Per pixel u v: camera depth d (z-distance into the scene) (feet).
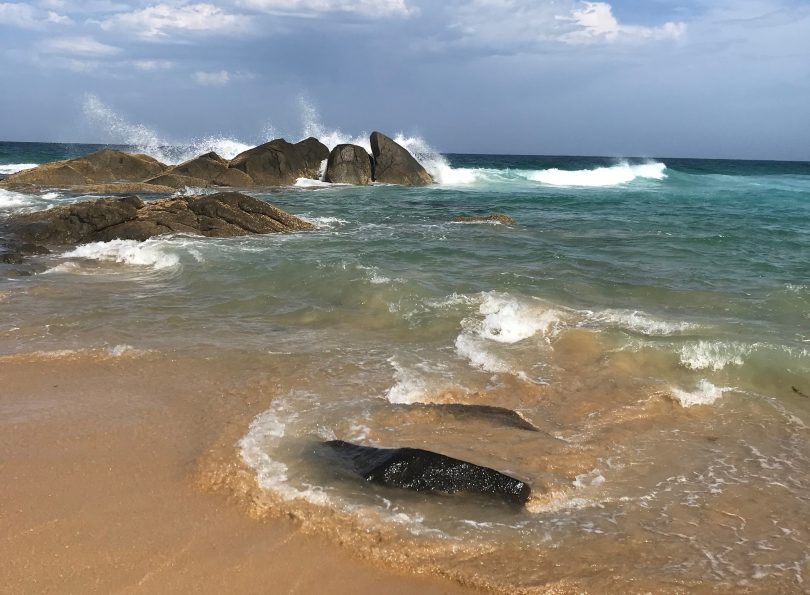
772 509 14.87
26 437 17.34
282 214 56.39
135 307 30.42
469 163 256.52
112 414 18.90
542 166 234.99
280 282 34.73
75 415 18.79
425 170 120.06
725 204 85.56
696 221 65.67
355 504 14.26
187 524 13.56
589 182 128.77
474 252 44.65
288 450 16.70
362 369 22.81
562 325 26.89
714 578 12.37
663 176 137.59
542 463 16.52
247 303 31.12
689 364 23.18
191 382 21.45
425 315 28.76
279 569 12.34
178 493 14.73
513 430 18.25
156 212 52.34
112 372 22.24
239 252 42.88
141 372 22.29
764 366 22.77
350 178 113.29
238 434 17.66
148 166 101.24
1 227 50.96
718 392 21.25
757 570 12.66
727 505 14.96
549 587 12.05
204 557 12.57
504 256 43.50
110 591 11.58
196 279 35.83
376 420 18.62
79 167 95.35
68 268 39.68
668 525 14.06
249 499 14.47
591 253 45.52
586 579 12.25
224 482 15.16
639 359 23.66
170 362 23.25
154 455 16.51
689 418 19.66
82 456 16.38
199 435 17.66
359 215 69.15
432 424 18.49
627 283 35.68
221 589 11.76
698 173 159.94
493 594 11.92
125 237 49.85
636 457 17.16
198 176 101.45
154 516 13.83
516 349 24.91
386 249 45.27
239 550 12.80
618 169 134.92
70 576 11.94
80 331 26.55
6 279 36.40
